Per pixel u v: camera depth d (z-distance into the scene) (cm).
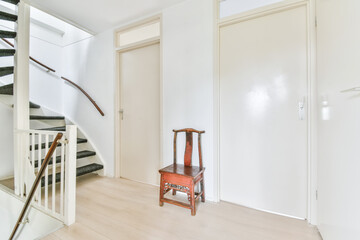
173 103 221
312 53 155
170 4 218
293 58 166
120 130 278
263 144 180
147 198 208
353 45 94
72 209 160
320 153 144
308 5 157
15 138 209
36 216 190
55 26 332
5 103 239
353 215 95
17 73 204
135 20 251
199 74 205
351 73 96
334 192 117
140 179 261
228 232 148
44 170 161
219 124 199
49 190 237
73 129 164
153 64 246
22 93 208
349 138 99
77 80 322
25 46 209
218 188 198
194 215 172
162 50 227
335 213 116
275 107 174
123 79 274
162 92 228
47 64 328
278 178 174
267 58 177
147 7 225
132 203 196
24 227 203
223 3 199
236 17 186
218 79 197
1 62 280
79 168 262
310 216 158
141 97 257
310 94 156
